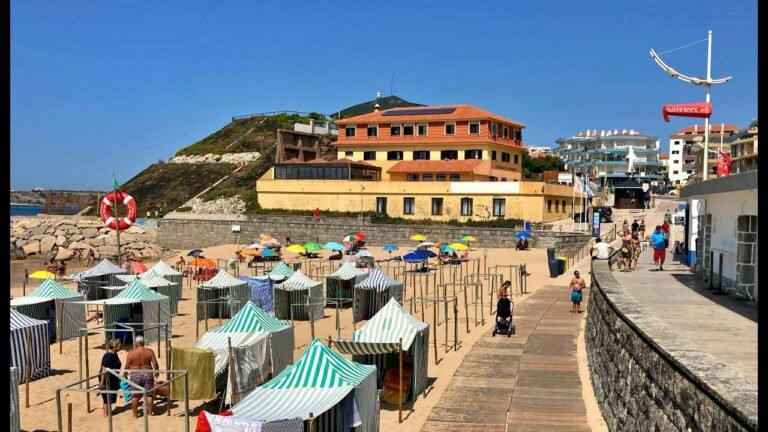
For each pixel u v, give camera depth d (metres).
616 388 13.68
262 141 111.19
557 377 19.11
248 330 20.22
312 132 95.06
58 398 14.81
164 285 33.72
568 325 26.78
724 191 16.78
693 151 67.44
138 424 16.81
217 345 19.38
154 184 104.94
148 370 16.02
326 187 70.75
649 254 37.56
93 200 82.12
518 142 81.12
